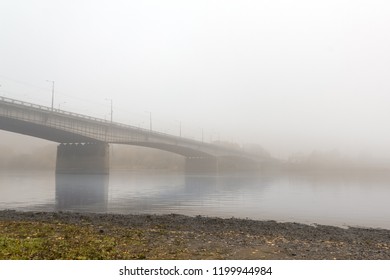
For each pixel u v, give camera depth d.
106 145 116.19
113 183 88.62
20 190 61.62
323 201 48.38
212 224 23.83
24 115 88.69
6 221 22.55
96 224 22.33
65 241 15.35
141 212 34.72
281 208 39.59
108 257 13.02
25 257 12.36
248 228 22.47
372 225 28.55
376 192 65.62
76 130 103.38
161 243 16.05
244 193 61.03
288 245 16.59
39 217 25.67
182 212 35.16
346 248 16.36
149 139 130.88
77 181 91.50
